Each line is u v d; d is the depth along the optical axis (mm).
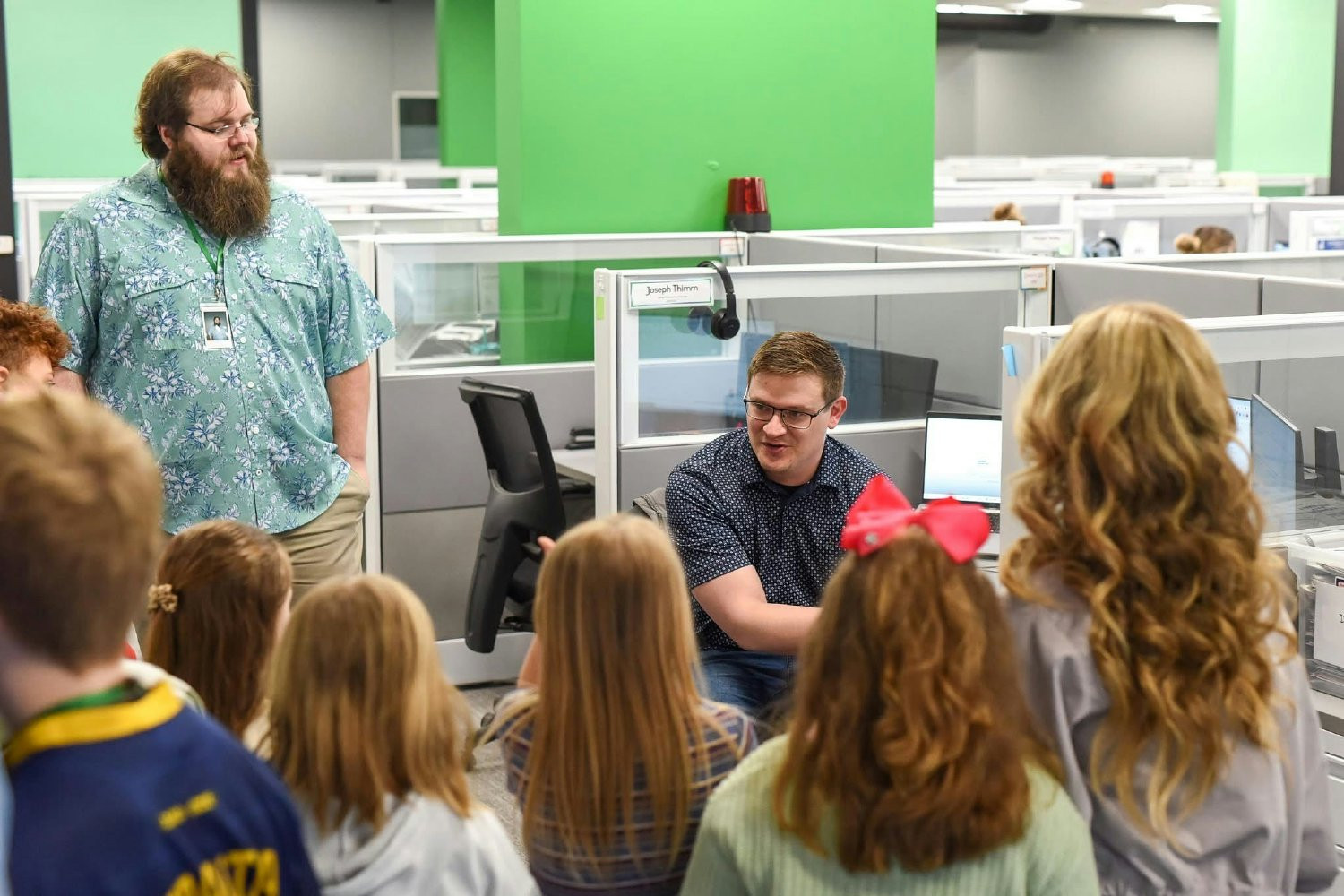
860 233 4973
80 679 1001
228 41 8906
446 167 11602
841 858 1321
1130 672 1397
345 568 2873
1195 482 1401
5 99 5344
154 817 985
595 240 4531
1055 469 1460
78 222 2641
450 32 12070
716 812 1404
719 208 5461
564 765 1599
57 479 966
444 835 1460
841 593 1339
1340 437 2465
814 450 2584
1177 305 3406
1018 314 3625
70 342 2598
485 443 3877
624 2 5227
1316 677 2234
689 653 1636
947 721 1271
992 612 1330
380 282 4188
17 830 947
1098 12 16219
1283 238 7164
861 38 5613
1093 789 1435
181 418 2670
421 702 1475
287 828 1070
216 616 1740
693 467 2648
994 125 20219
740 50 5426
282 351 2730
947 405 3639
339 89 18219
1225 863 1453
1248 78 11000
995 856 1323
